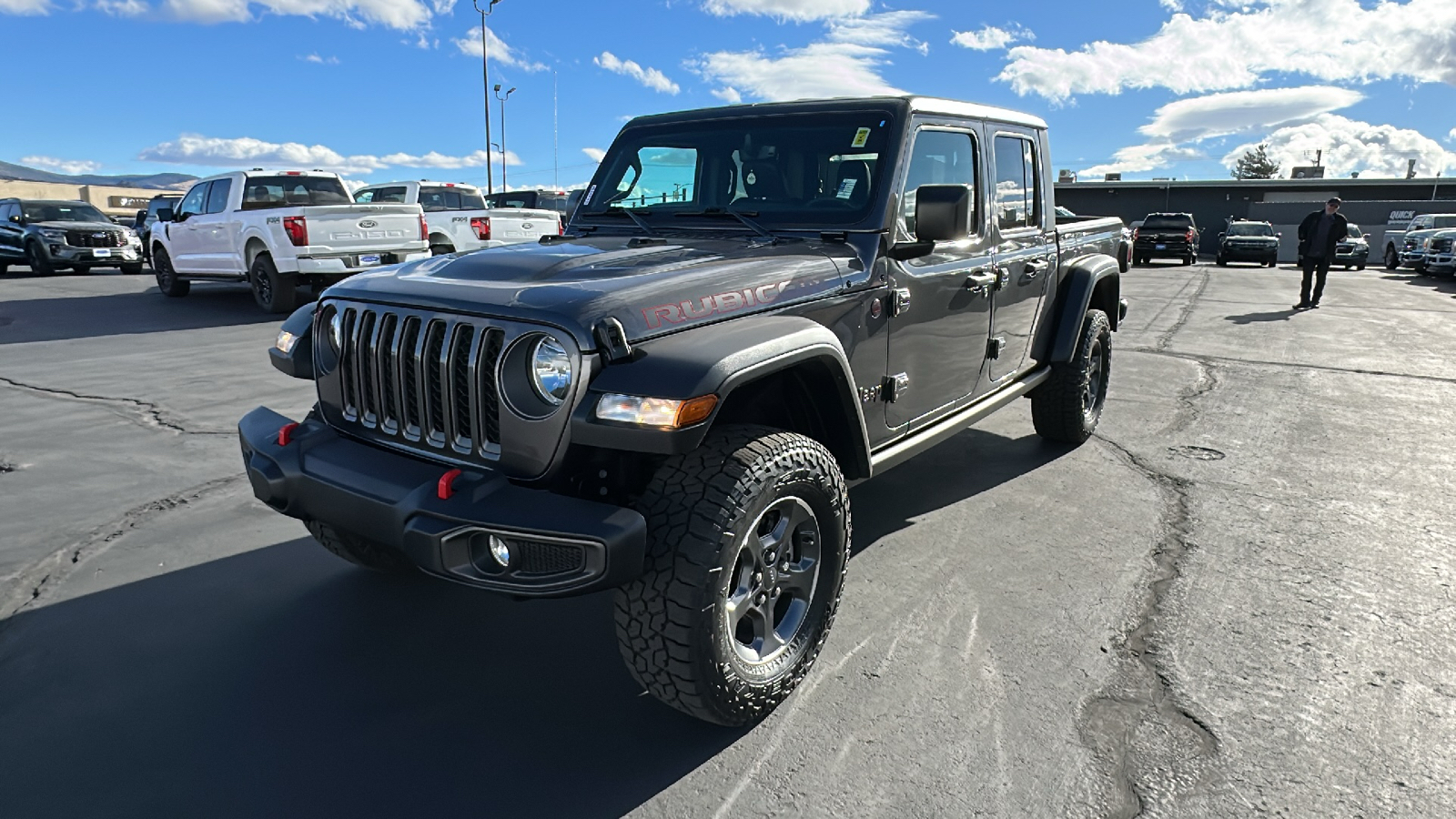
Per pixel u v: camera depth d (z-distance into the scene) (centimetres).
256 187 1162
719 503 223
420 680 272
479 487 219
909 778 225
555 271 257
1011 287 407
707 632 223
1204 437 546
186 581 338
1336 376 740
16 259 1748
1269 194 4325
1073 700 260
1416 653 285
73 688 265
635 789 223
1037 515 412
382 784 223
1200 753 234
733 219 335
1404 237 2388
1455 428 568
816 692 265
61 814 211
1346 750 235
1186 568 351
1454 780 223
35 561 353
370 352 259
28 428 547
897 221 317
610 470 241
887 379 321
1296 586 334
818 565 263
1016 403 638
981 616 312
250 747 238
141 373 717
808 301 277
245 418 288
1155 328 1045
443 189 1462
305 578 341
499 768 231
